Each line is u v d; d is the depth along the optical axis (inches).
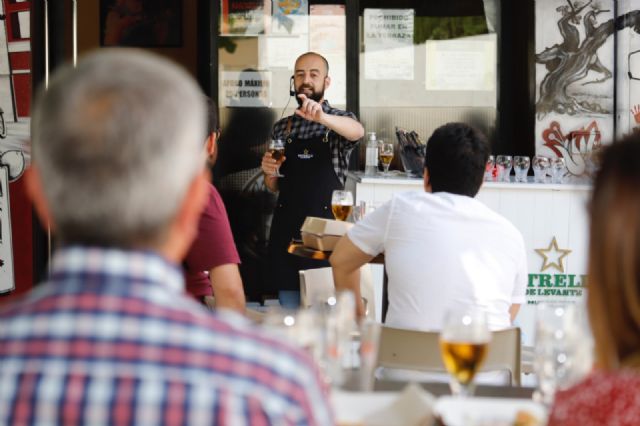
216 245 143.9
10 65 241.4
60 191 46.1
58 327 45.7
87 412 44.2
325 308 95.1
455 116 326.6
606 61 316.5
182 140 47.1
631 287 57.3
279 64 318.0
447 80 326.0
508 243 134.2
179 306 47.1
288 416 46.4
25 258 241.0
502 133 327.0
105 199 45.8
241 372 46.0
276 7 316.5
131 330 45.8
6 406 44.6
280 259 270.8
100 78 46.6
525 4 317.4
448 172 136.9
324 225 152.9
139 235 47.1
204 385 45.1
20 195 240.5
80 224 46.3
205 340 46.3
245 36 316.2
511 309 140.4
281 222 269.9
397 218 136.3
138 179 45.9
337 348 86.4
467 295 132.0
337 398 80.4
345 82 320.2
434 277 132.3
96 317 45.9
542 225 266.4
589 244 60.1
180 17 363.9
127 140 45.8
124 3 361.4
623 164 58.7
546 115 317.7
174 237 49.7
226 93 317.1
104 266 46.6
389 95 324.8
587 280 60.4
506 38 325.7
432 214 134.2
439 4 324.5
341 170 270.5
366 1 323.3
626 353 58.3
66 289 46.6
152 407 44.3
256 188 318.7
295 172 269.4
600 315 58.9
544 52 316.8
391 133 325.4
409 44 324.5
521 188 265.1
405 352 116.3
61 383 44.7
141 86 46.5
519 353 118.8
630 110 315.3
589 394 55.7
